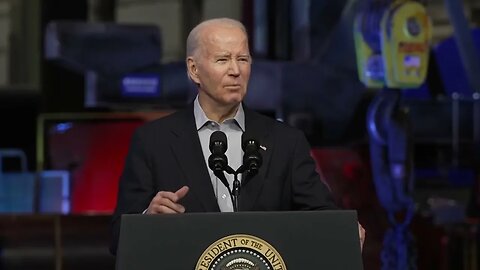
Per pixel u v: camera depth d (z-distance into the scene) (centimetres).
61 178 1983
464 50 1970
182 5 2006
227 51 879
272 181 893
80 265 1952
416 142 1966
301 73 1986
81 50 1998
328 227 739
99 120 1994
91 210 1981
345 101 1978
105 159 1988
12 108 1997
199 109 928
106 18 2008
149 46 2008
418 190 1961
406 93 1962
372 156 1964
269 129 929
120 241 720
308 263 729
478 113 1973
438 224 1948
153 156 909
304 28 1981
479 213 1950
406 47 1948
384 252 1942
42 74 1998
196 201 883
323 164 1962
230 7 1997
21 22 2003
